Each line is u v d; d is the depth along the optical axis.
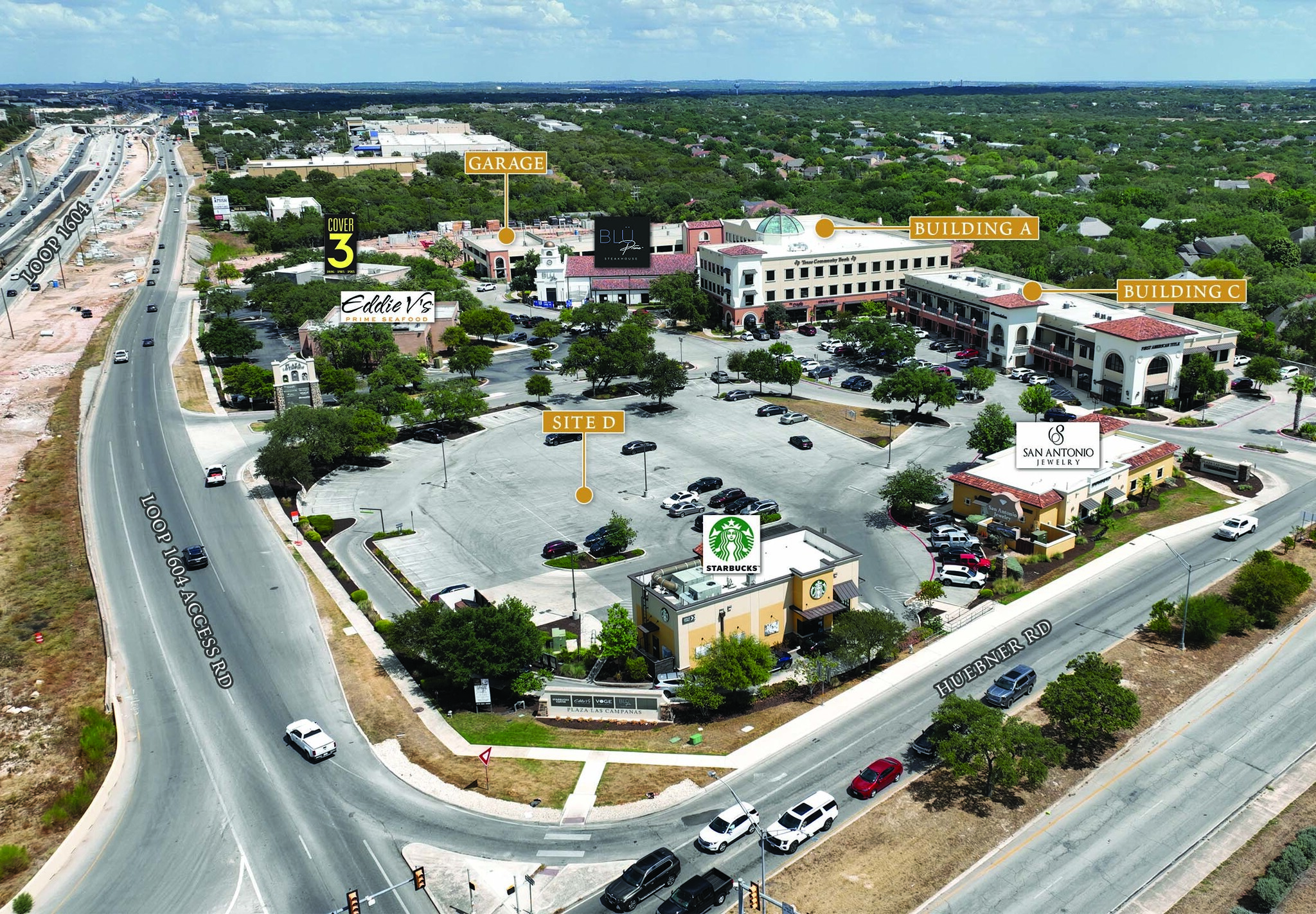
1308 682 70.38
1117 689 61.94
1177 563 88.25
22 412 140.25
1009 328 148.12
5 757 65.38
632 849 54.56
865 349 156.25
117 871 54.09
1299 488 104.50
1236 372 144.50
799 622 76.25
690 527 97.56
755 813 56.59
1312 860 52.28
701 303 178.88
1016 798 58.78
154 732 67.00
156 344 175.50
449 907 50.66
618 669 73.06
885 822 56.75
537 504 104.44
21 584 89.06
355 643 77.56
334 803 59.12
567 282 195.38
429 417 125.62
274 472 104.69
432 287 183.38
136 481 112.94
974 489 96.12
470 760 63.09
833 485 107.56
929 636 77.12
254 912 50.88
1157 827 56.19
